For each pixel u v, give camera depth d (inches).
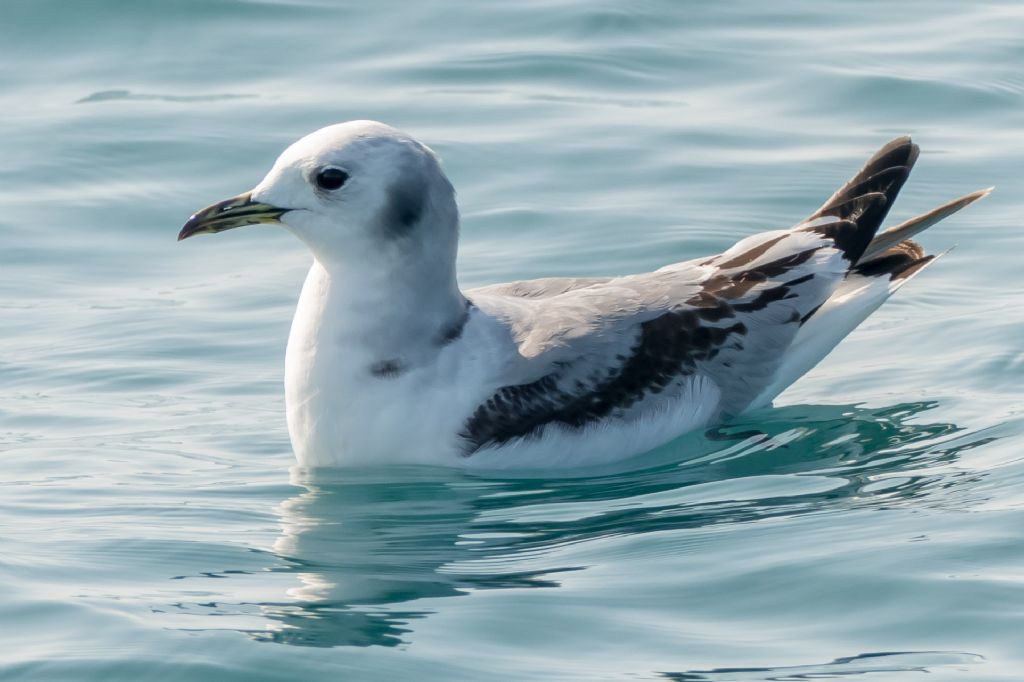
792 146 806.5
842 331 594.9
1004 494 491.5
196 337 650.2
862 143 808.9
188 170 792.9
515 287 584.4
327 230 526.3
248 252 738.8
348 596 434.6
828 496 503.2
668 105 852.0
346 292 530.9
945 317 652.7
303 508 507.5
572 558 461.4
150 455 553.6
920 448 543.2
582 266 695.1
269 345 645.3
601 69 891.4
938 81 873.5
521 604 429.1
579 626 415.8
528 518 496.1
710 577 442.3
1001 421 558.6
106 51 914.1
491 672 391.5
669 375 556.4
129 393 605.3
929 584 430.6
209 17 943.0
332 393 533.0
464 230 728.3
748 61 901.8
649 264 696.4
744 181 769.6
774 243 597.3
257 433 575.5
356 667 394.9
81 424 578.9
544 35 930.1
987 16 969.5
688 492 515.5
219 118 837.2
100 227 748.0
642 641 407.2
